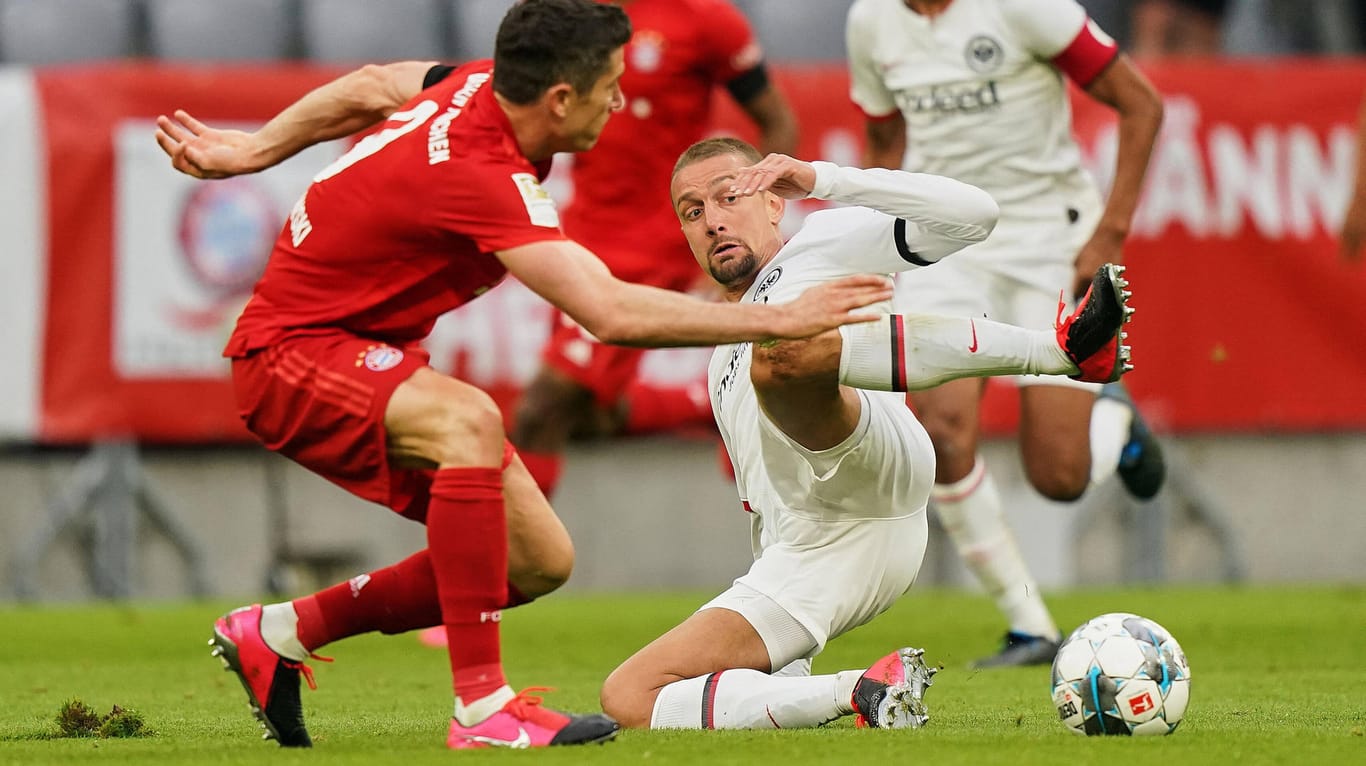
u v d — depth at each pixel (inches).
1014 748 459.2
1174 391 1347.2
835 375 508.4
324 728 555.5
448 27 1632.6
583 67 467.8
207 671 808.9
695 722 526.6
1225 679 730.8
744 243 567.5
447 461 461.4
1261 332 1352.1
